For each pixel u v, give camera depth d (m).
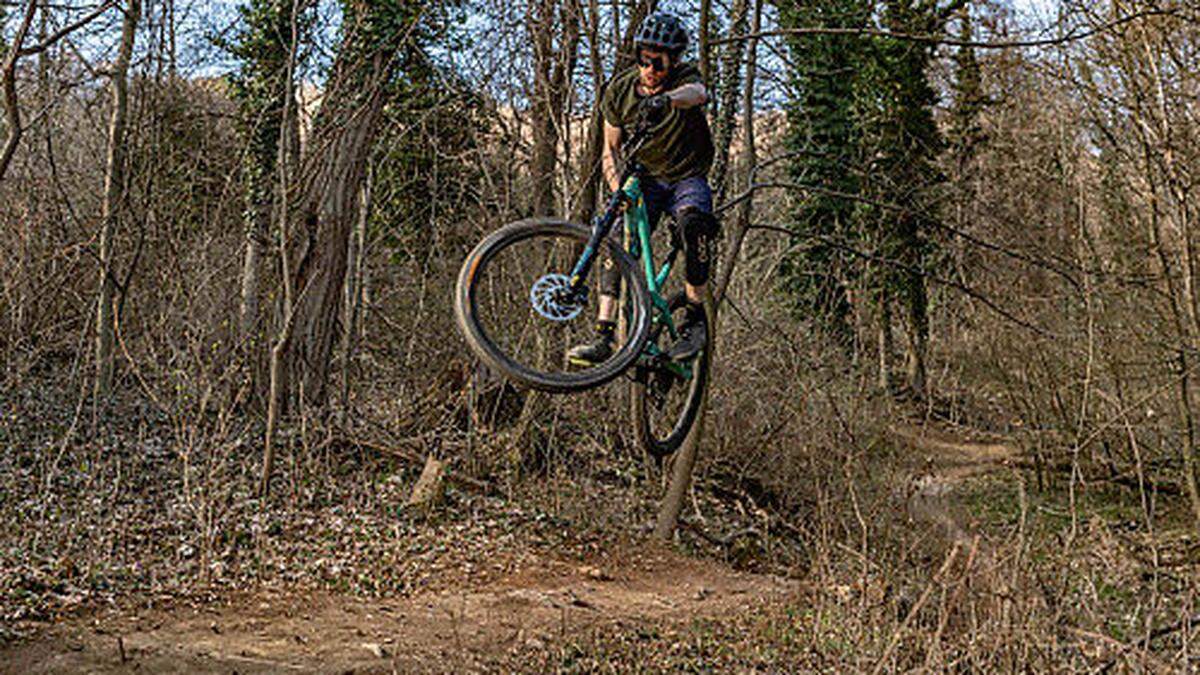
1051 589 6.79
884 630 7.55
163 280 13.01
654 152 4.87
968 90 16.23
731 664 8.05
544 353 12.84
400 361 16.97
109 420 12.48
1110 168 13.05
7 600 7.79
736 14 13.50
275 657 7.42
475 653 7.95
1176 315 11.68
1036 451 15.84
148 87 14.28
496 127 15.34
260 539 10.01
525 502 12.89
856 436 13.13
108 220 12.96
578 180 13.29
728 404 15.36
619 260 4.79
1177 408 13.62
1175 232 12.27
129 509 10.20
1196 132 11.77
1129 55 11.24
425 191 17.89
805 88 17.89
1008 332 16.03
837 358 16.72
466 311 4.52
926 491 13.85
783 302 18.98
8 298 12.85
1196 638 6.96
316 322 13.78
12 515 9.59
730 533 12.96
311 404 13.54
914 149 17.64
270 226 14.18
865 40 18.20
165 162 14.91
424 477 12.03
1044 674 6.03
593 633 8.73
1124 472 14.41
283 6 13.18
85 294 14.91
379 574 9.78
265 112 13.39
